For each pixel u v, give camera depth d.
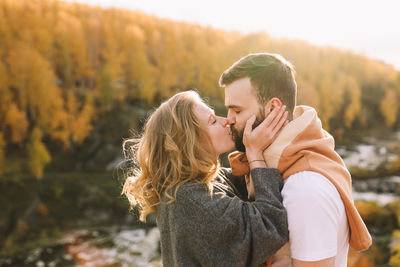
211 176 1.51
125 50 73.31
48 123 46.72
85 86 62.84
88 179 35.59
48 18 74.25
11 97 49.56
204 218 1.31
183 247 1.37
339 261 1.35
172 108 1.60
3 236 24.72
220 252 1.29
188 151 1.49
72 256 20.56
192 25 110.50
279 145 1.40
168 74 66.69
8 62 52.34
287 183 1.32
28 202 30.02
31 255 21.11
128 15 101.00
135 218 26.95
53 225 26.61
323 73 80.12
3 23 63.56
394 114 71.81
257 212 1.26
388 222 17.45
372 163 42.97
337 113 69.88
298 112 1.57
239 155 1.63
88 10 97.38
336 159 1.41
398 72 95.38
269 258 1.32
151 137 1.60
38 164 35.09
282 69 1.45
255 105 1.44
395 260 10.85
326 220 1.21
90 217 27.92
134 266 18.53
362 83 90.19
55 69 63.75
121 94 57.94
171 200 1.41
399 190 31.31
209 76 67.56
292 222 1.24
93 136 47.84
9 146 43.97
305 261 1.21
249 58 1.48
